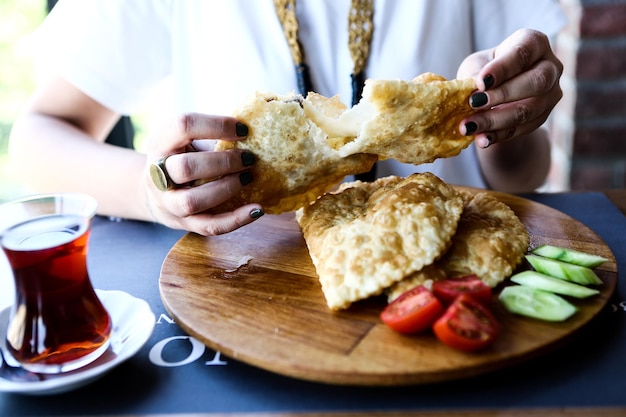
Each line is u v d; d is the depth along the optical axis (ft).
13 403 1.14
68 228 1.19
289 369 1.13
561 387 1.11
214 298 1.38
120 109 2.49
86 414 1.10
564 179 3.40
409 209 1.37
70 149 2.16
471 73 1.70
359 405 1.09
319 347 1.18
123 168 2.05
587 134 3.26
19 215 1.31
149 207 1.92
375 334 1.22
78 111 2.44
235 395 1.14
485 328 1.16
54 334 1.18
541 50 1.55
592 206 2.02
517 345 1.16
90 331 1.21
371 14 2.33
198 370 1.22
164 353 1.28
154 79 2.59
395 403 1.09
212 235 1.60
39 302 1.17
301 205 1.67
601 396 1.09
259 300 1.37
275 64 2.35
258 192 1.54
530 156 2.57
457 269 1.38
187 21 2.46
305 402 1.11
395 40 2.37
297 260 1.58
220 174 1.43
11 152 2.27
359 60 2.31
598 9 3.01
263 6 2.34
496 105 1.48
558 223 1.75
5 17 3.14
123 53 2.41
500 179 2.56
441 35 2.41
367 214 1.45
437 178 1.54
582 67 3.14
